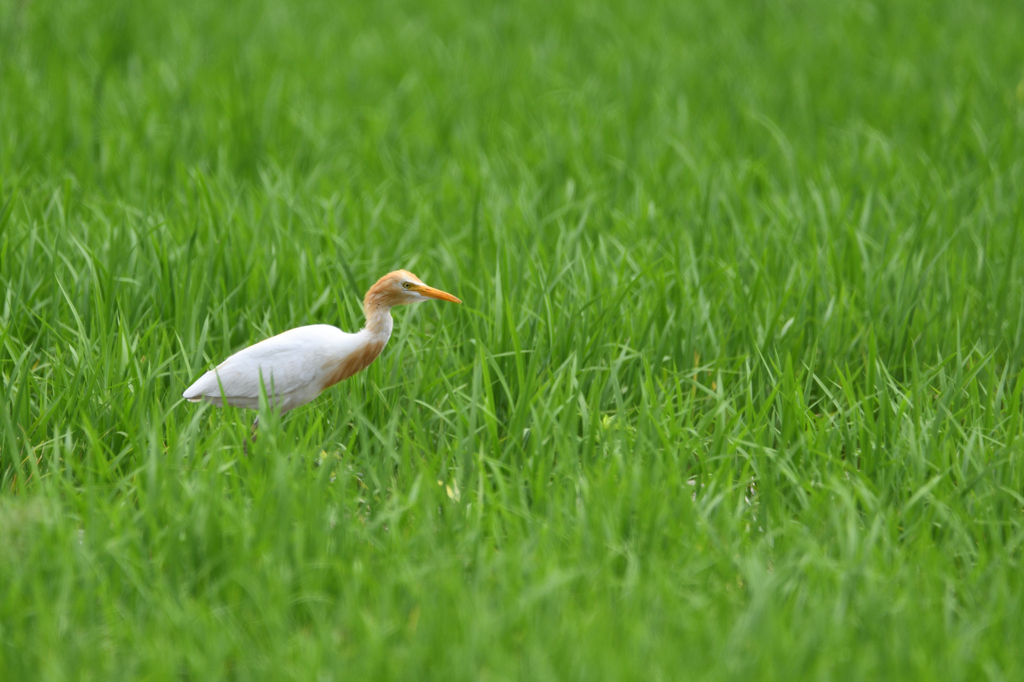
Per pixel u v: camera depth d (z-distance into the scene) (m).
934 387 14.83
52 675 8.31
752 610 9.21
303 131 25.05
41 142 22.95
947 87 30.53
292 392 12.78
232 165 22.88
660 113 27.25
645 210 19.28
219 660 8.61
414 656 8.76
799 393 12.99
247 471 11.59
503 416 14.45
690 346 15.22
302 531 10.12
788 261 17.92
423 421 13.72
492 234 18.33
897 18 40.03
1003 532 11.55
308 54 33.25
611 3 42.75
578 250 17.09
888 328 16.45
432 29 37.91
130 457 12.51
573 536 10.57
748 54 34.50
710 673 8.70
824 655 8.91
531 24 38.84
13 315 14.57
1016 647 9.27
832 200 20.27
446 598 9.44
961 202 21.14
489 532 10.92
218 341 15.52
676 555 10.43
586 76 31.78
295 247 17.09
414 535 10.51
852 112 28.36
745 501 11.83
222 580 9.62
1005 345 16.03
